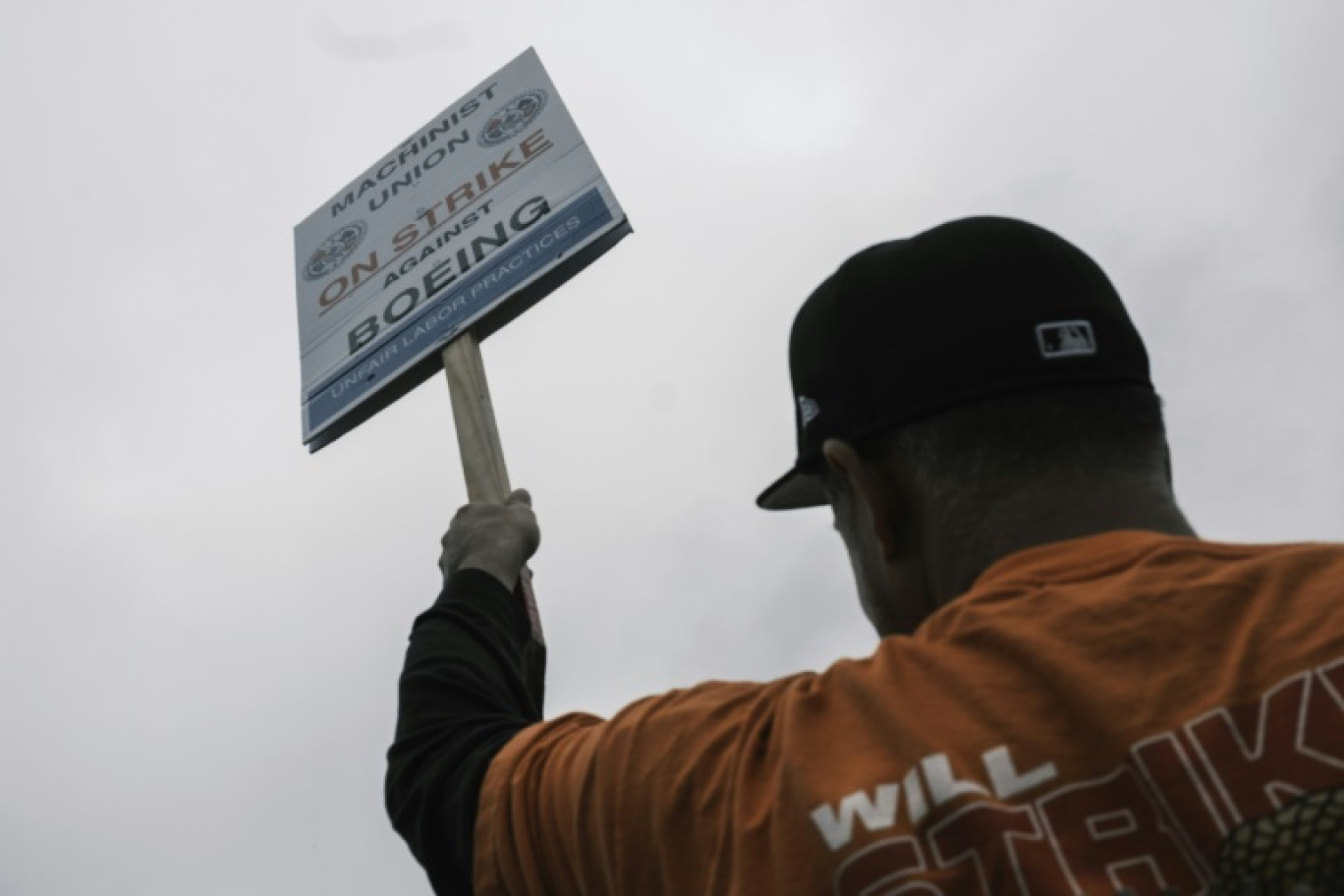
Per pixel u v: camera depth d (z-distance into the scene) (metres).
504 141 4.33
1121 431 1.30
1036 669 1.09
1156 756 0.99
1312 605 1.07
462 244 4.09
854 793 1.04
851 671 1.18
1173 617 1.10
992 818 0.99
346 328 4.21
